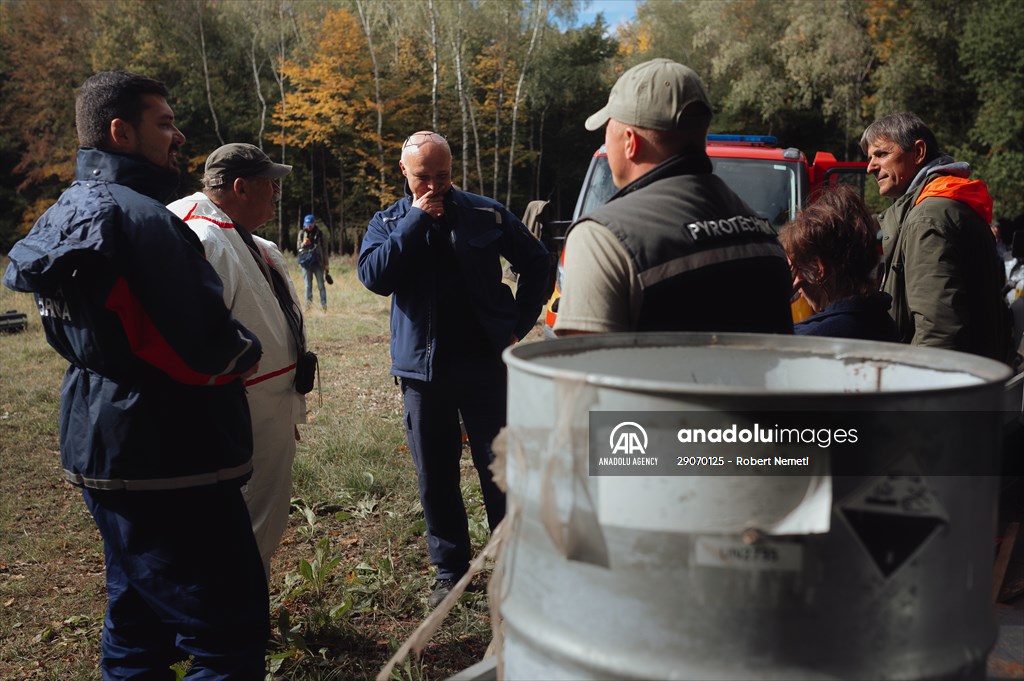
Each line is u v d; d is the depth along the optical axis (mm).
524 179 46000
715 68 36844
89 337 2016
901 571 857
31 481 5094
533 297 3477
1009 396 1914
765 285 1646
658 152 1688
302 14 42062
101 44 38500
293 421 2949
